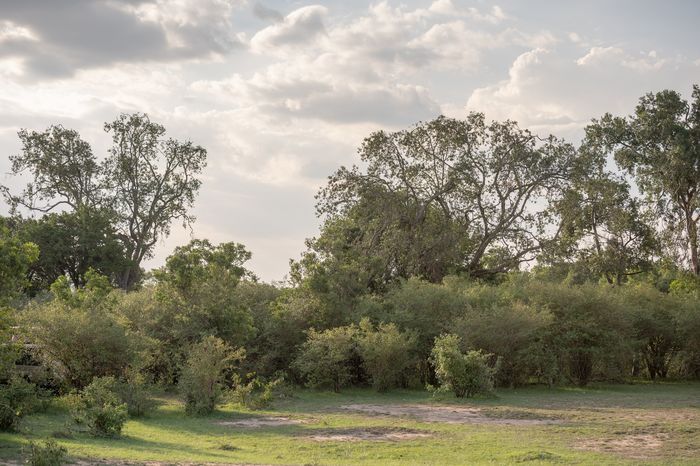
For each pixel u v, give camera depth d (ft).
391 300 109.29
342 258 115.03
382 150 145.38
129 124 193.88
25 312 74.59
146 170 196.13
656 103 153.89
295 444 53.67
